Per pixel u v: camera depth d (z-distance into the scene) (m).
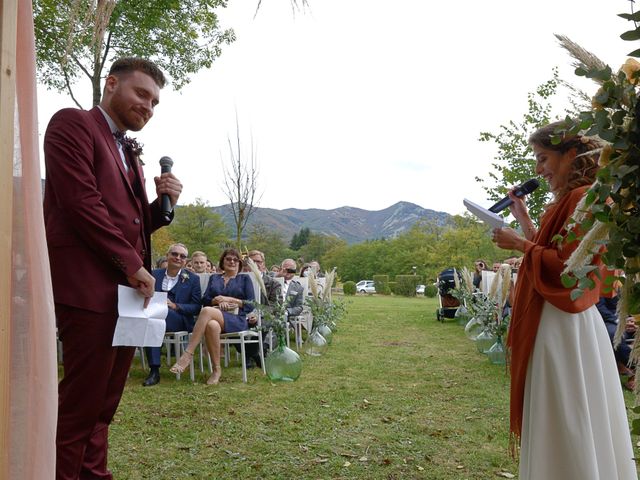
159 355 6.26
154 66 2.68
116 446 3.81
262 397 5.43
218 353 6.29
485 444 3.95
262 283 6.67
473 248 40.31
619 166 1.38
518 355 2.27
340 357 8.12
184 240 46.12
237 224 18.39
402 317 16.33
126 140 2.68
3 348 1.48
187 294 6.94
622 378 5.80
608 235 1.45
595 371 2.16
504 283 7.46
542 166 2.35
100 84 9.32
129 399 5.29
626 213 1.42
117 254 2.35
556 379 2.14
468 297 10.44
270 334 7.90
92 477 2.60
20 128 1.58
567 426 2.10
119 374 2.70
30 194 1.58
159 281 7.05
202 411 4.84
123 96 2.59
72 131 2.39
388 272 65.94
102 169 2.47
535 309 2.22
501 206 2.67
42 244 1.59
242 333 6.38
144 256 2.68
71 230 2.39
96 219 2.33
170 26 9.92
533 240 2.39
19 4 1.57
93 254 2.40
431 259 42.44
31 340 1.56
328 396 5.49
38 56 8.38
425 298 38.34
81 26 1.82
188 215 46.59
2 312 1.48
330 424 4.44
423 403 5.20
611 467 2.12
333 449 3.81
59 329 2.41
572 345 2.14
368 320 15.13
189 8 10.02
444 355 8.36
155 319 2.49
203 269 8.09
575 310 2.10
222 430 4.25
